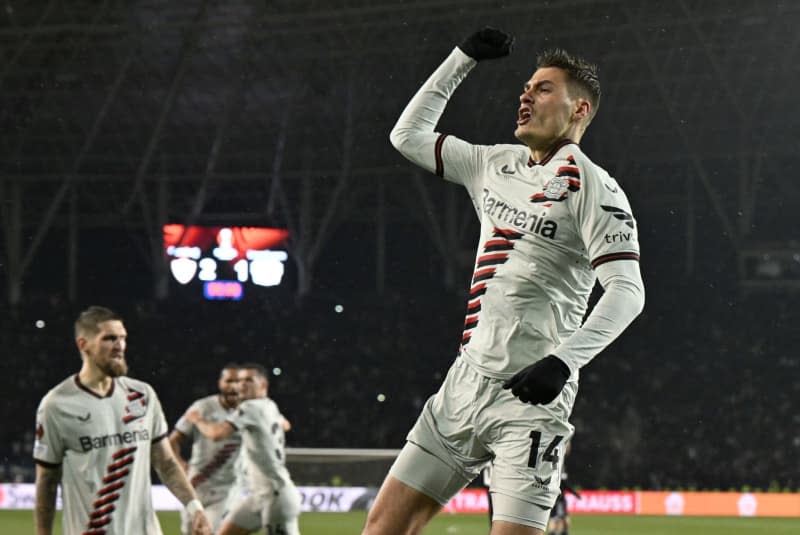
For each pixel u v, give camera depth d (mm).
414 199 52875
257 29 46250
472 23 43688
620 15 42156
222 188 55094
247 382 14516
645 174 50156
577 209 5465
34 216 55781
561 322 5605
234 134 51844
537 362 5020
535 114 5742
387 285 56844
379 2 44469
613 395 49531
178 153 52750
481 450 5707
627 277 5262
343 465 29547
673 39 42406
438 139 6355
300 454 29000
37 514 8445
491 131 46625
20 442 49531
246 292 53688
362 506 29578
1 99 49344
